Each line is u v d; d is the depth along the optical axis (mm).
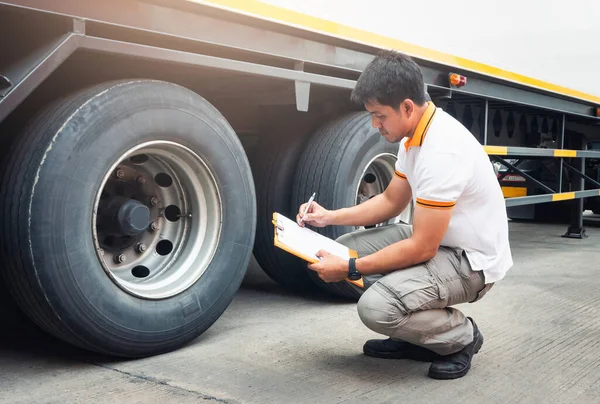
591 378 2455
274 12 2789
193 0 2449
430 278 2359
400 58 2256
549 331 3105
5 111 2010
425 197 2252
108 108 2324
